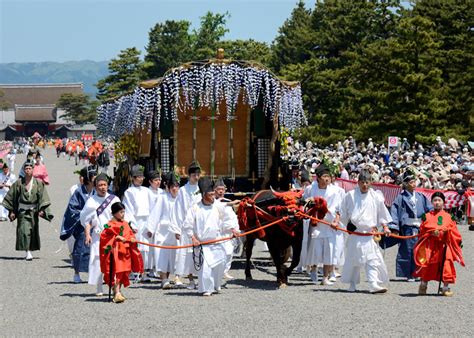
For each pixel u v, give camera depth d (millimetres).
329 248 16484
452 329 12055
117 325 12383
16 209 20406
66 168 71312
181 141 20906
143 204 17141
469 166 31094
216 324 12406
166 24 119438
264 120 21141
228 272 18484
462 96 57875
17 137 191875
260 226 16328
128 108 21391
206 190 15180
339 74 63250
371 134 57031
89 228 15133
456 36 63906
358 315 13102
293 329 12055
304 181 18031
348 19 73312
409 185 17500
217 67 19953
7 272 18250
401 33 58156
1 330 12109
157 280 17422
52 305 14117
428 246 15156
